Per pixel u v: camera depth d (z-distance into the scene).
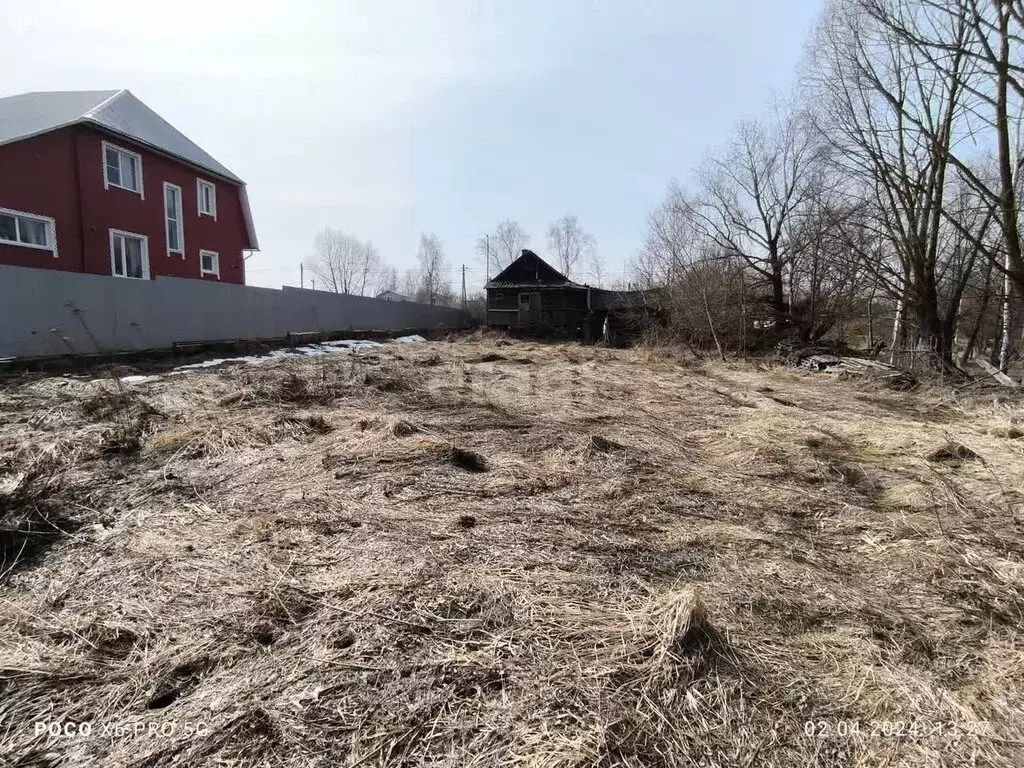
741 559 2.79
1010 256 11.20
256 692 1.76
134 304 11.50
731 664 1.92
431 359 11.67
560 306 33.25
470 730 1.61
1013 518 3.45
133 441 4.48
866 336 29.73
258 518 3.09
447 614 2.19
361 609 2.21
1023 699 1.81
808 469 4.41
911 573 2.71
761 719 1.69
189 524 3.02
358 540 2.84
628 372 11.54
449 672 1.85
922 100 13.72
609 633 2.08
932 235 13.98
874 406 8.38
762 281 21.95
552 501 3.52
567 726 1.63
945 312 16.22
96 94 17.27
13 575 2.48
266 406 5.90
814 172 19.42
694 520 3.31
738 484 4.06
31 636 2.04
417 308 27.75
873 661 1.99
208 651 1.96
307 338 16.64
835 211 15.74
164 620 2.14
